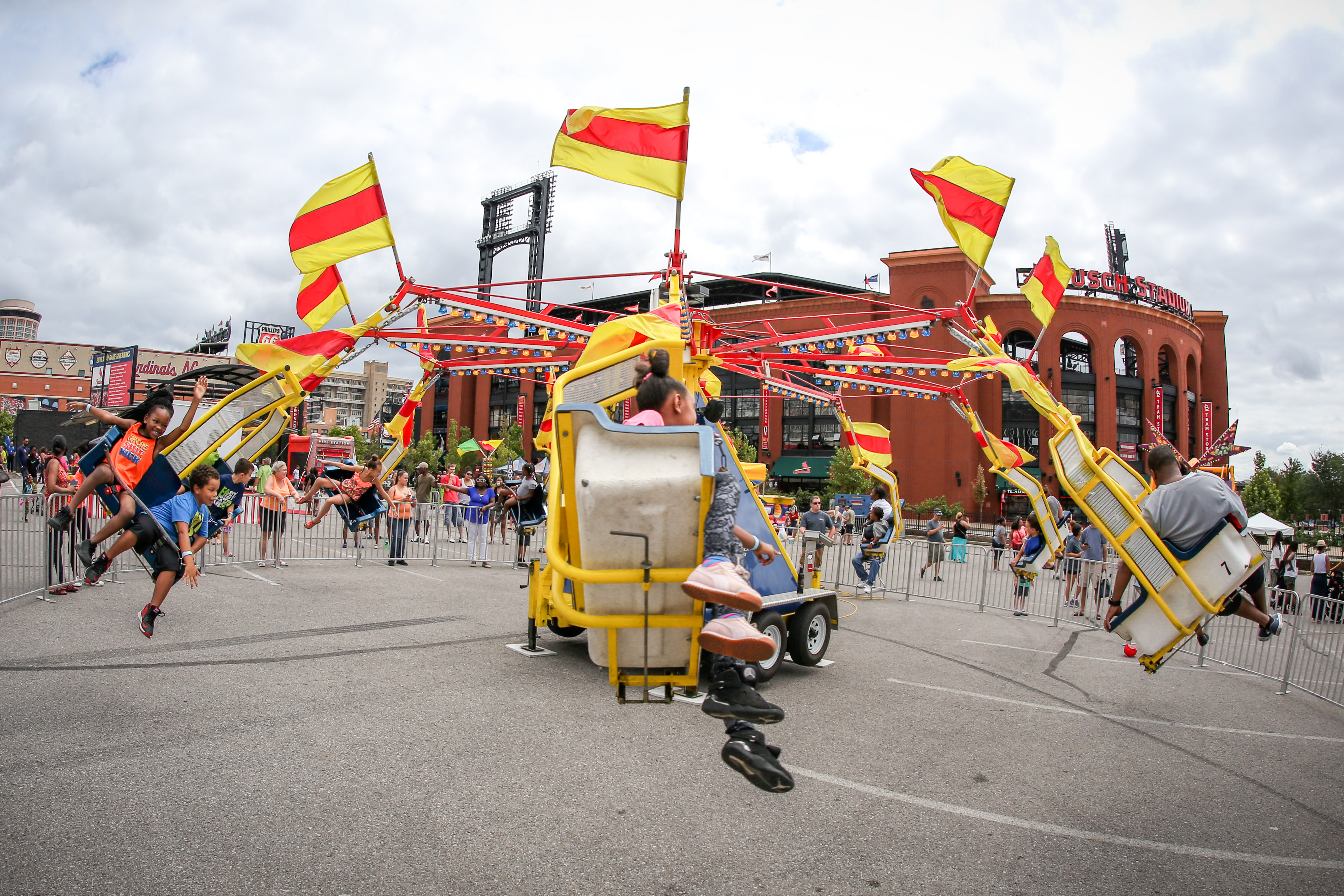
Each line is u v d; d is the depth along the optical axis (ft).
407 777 13.00
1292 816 13.97
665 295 28.48
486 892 9.57
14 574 23.36
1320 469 161.27
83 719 14.40
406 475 44.14
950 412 155.22
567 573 9.14
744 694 8.60
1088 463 21.47
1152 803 14.16
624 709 17.66
